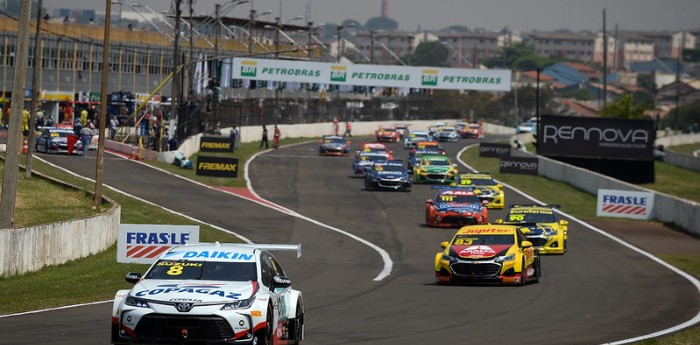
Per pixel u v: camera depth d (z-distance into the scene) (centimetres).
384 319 8412
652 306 9788
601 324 8406
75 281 10562
